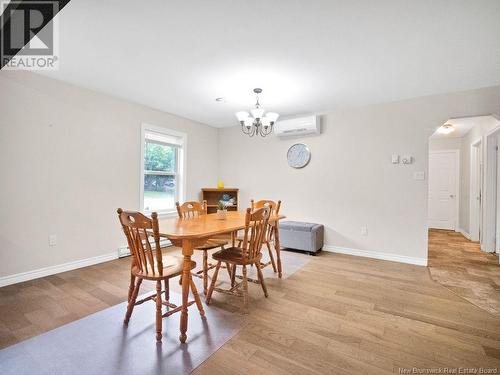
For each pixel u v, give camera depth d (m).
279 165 4.54
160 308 1.71
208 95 3.38
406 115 3.50
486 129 4.16
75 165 3.06
